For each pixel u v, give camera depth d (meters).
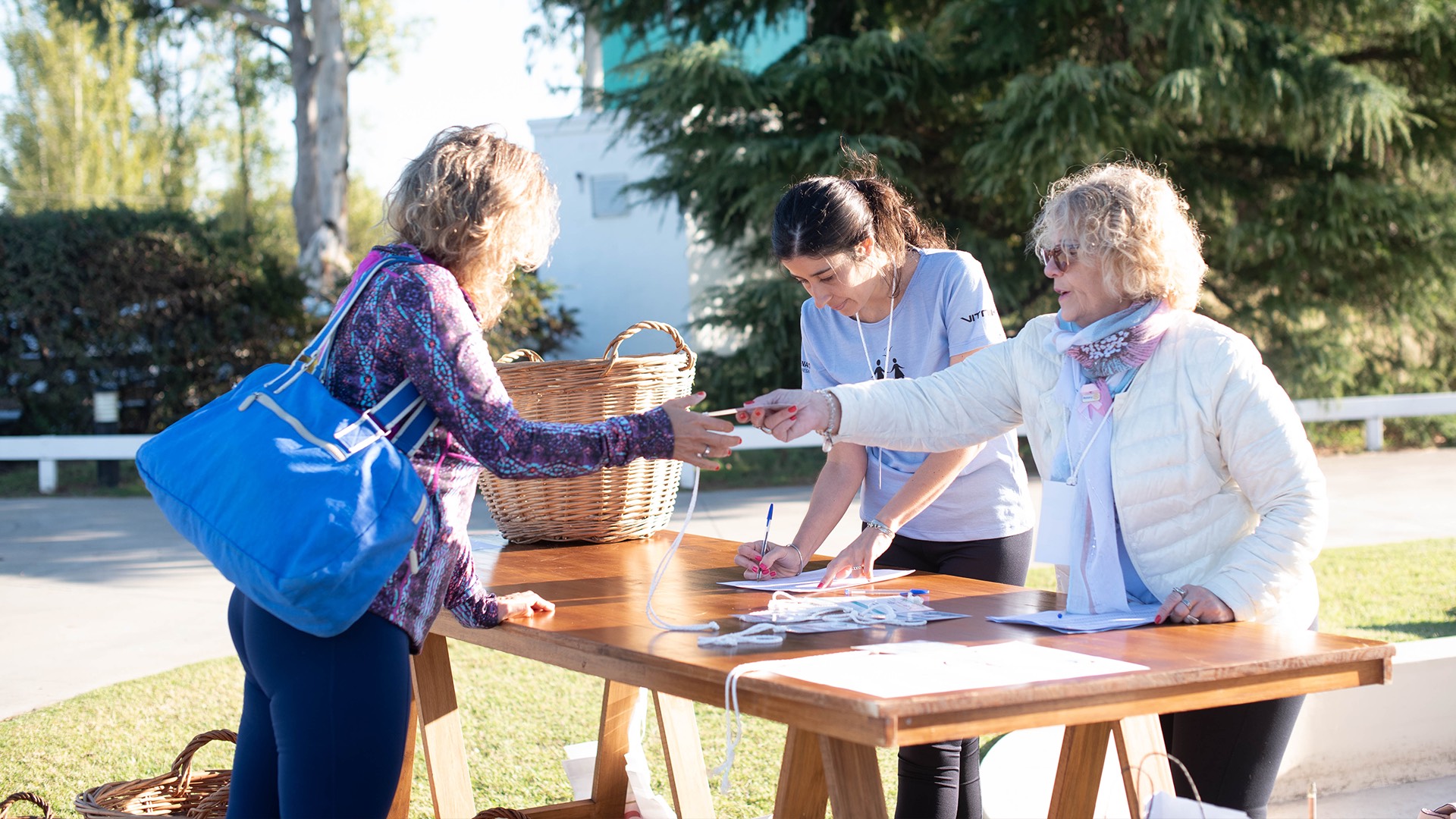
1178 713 2.14
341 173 16.22
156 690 4.79
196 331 13.35
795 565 2.58
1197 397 1.93
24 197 23.38
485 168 1.95
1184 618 1.89
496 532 3.39
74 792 3.57
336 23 16.17
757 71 14.19
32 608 6.44
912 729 1.41
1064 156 10.82
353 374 1.87
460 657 5.46
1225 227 12.87
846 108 12.19
